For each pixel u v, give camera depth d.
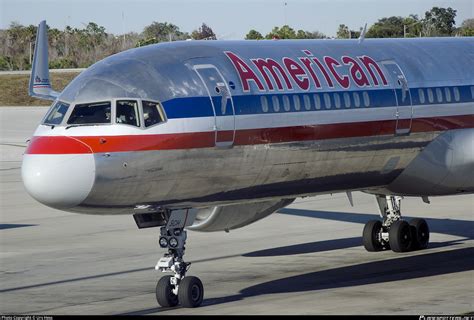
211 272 64.31
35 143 51.03
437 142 64.88
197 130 52.56
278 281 60.66
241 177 55.12
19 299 56.59
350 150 60.03
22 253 73.69
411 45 67.12
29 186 49.91
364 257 69.56
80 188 49.66
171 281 53.19
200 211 59.22
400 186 65.25
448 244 75.25
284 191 58.44
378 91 61.75
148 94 52.09
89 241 79.25
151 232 83.75
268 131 55.50
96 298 56.50
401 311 50.84
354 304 52.97
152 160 51.28
